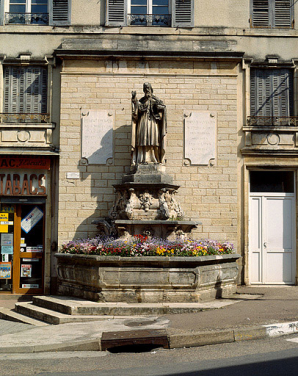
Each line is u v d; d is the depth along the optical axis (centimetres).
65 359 758
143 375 639
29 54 1411
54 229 1382
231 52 1380
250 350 744
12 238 1391
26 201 1382
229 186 1377
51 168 1394
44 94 1428
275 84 1438
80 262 1131
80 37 1413
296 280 1391
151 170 1271
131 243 1126
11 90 1426
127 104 1391
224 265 1166
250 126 1394
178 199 1372
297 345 757
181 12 1423
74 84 1391
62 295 1188
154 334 815
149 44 1392
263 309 970
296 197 1404
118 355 779
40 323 1022
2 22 1423
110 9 1416
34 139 1393
